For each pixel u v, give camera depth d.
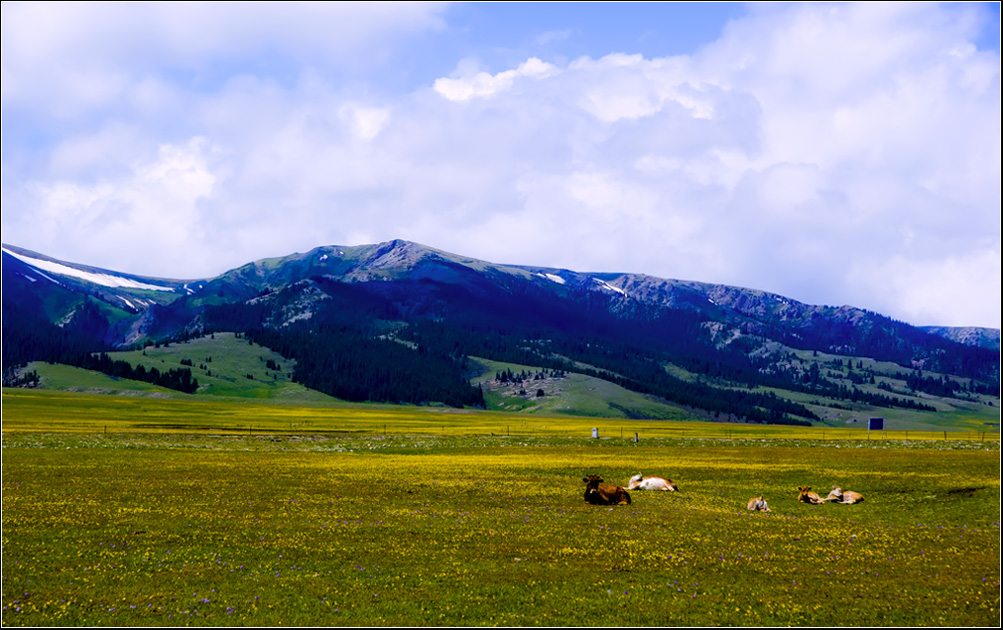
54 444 79.94
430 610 19.97
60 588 21.34
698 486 51.41
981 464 61.25
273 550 26.42
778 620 19.44
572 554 26.53
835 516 38.91
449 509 37.22
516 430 145.75
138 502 36.88
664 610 20.16
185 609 19.80
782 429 193.00
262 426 137.00
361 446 93.44
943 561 26.25
